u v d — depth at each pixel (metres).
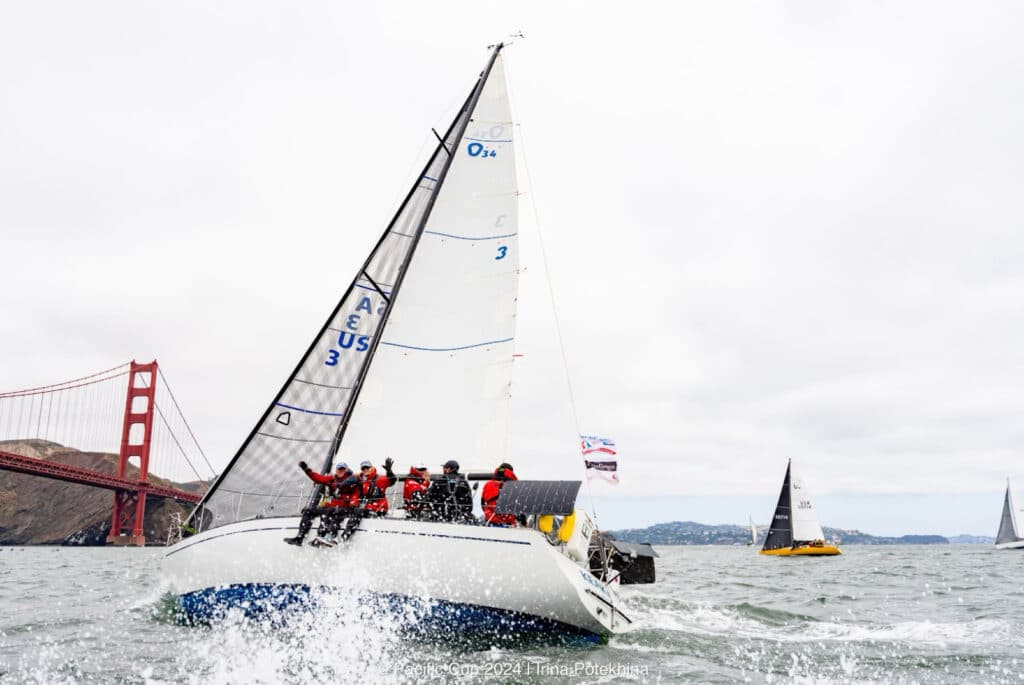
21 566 25.36
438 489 8.55
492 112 10.97
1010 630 10.23
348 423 9.35
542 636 8.02
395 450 9.48
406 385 9.66
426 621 7.78
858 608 13.33
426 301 9.97
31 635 8.29
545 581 7.61
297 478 10.02
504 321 10.33
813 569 31.88
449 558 7.68
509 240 10.61
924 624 10.96
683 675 6.94
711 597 15.51
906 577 24.03
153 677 6.41
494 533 7.71
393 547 7.77
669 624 10.62
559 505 8.02
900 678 7.14
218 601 8.27
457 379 9.91
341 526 7.87
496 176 10.74
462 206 10.45
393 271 11.22
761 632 10.02
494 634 7.86
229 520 9.57
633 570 13.28
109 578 18.33
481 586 7.63
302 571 7.88
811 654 8.30
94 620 9.29
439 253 10.18
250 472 9.84
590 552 10.41
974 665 7.72
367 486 8.38
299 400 10.27
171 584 8.96
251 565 8.02
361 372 9.56
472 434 9.81
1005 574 25.81
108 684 6.21
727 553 87.25
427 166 11.45
